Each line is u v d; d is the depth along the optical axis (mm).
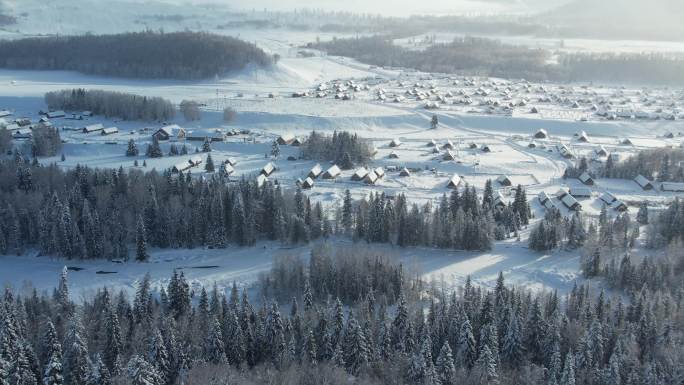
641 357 142750
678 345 141125
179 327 148000
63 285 161625
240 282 184625
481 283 183250
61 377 129500
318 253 177750
